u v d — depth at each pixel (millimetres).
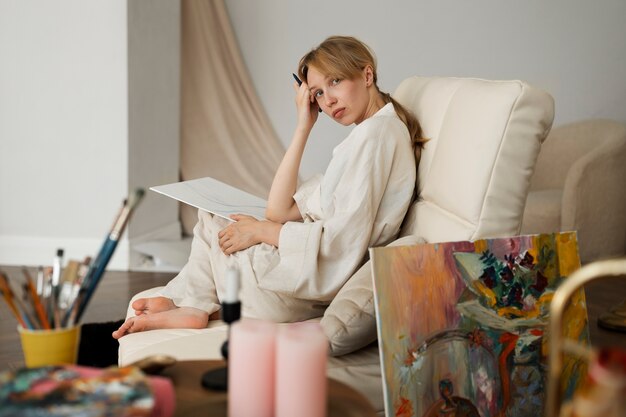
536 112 1565
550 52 4699
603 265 897
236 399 927
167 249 3922
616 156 3580
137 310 1836
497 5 4719
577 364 1498
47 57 3689
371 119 1829
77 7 3637
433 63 4816
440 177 1744
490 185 1563
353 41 1968
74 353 1134
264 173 4625
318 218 1875
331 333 1486
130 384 867
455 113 1759
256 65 4836
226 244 1860
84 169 3732
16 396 838
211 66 4539
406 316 1322
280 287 1729
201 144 4523
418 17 4793
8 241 3805
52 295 1121
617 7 4613
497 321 1420
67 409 805
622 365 797
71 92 3695
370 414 978
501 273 1438
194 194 2096
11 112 3750
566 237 1520
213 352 1499
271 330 940
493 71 4770
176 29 4141
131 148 3721
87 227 3764
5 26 3695
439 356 1352
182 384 1039
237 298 990
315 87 1982
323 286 1721
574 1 4648
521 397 1437
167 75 4082
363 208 1735
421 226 1809
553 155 3918
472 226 1576
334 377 1453
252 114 4656
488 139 1572
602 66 4660
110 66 3648
